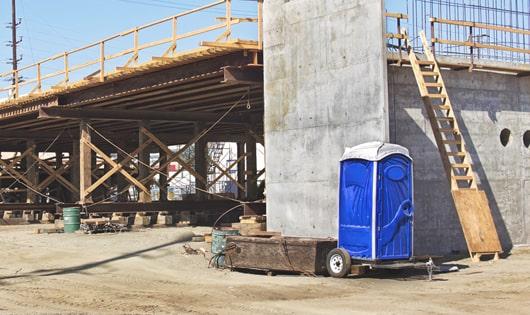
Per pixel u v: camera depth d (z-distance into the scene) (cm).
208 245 1994
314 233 1689
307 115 1717
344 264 1398
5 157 5497
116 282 1412
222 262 1605
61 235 2416
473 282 1322
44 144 4394
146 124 3041
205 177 3322
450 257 1703
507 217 1897
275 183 1794
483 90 1878
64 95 2870
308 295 1214
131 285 1368
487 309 1036
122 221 2762
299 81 1741
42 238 2328
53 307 1116
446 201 1750
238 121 3127
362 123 1582
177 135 3938
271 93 1816
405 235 1427
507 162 1909
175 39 2147
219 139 3816
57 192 4662
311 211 1698
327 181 1662
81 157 2956
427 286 1295
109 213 2944
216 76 2128
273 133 1806
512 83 1939
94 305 1130
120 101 2744
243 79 2052
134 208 2886
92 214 2870
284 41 1784
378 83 1549
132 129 3716
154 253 1844
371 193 1389
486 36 1911
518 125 1941
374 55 1559
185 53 2100
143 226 2817
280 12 1797
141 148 3033
